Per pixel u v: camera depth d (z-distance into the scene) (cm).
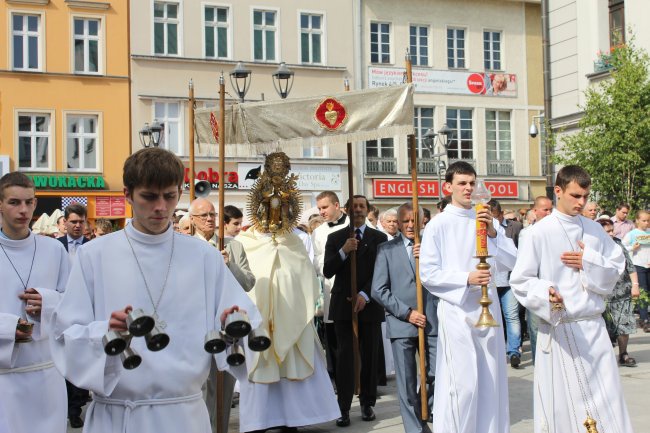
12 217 525
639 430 692
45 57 2619
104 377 324
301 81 2845
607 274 552
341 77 2897
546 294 555
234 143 766
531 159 3191
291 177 768
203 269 355
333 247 808
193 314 347
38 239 543
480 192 572
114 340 306
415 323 694
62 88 2628
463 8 3098
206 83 2738
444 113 3059
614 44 1941
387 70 2975
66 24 2639
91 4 2650
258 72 2788
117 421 334
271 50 2834
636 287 1059
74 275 342
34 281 530
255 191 763
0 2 2583
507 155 3178
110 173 2666
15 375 510
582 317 566
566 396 562
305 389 743
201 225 723
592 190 1730
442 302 610
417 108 3039
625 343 1035
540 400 573
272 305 727
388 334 713
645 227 1405
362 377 799
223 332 336
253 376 714
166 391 337
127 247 346
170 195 338
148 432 333
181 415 339
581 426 558
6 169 2567
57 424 525
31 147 2617
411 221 727
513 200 3152
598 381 561
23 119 2614
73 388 832
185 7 2727
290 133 752
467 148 3111
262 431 758
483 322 562
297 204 768
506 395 612
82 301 339
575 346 562
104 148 2659
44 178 2595
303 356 737
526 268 570
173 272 348
